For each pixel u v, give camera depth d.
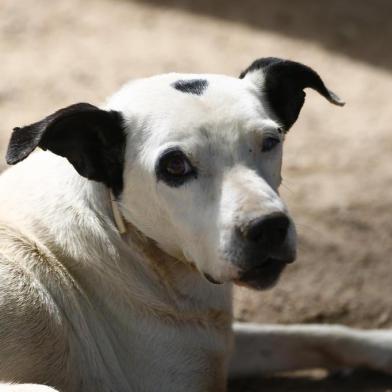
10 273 7.42
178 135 6.98
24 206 7.85
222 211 6.79
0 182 8.23
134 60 16.00
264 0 18.62
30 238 7.69
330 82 15.71
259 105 7.33
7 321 7.25
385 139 13.84
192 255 7.14
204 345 7.76
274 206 6.66
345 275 10.71
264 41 17.02
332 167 12.99
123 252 7.55
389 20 18.06
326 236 11.23
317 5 18.48
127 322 7.65
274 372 9.15
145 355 7.66
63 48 16.34
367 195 12.12
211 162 6.95
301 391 8.95
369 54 16.77
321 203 11.88
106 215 7.52
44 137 6.98
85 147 7.28
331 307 10.31
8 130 13.33
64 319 7.52
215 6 18.33
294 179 12.56
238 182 6.84
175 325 7.66
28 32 16.83
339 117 14.57
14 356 7.23
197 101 7.11
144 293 7.57
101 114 7.17
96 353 7.64
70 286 7.60
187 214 7.02
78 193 7.64
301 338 9.05
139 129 7.18
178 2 18.44
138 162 7.17
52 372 7.40
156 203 7.18
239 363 9.06
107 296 7.65
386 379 9.09
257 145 7.06
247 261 6.70
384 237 11.29
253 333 9.05
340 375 9.20
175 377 7.70
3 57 15.89
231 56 16.34
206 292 7.73
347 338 9.02
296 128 14.17
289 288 10.48
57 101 14.47
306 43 17.03
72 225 7.61
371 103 15.05
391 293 10.52
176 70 15.73
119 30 17.16
